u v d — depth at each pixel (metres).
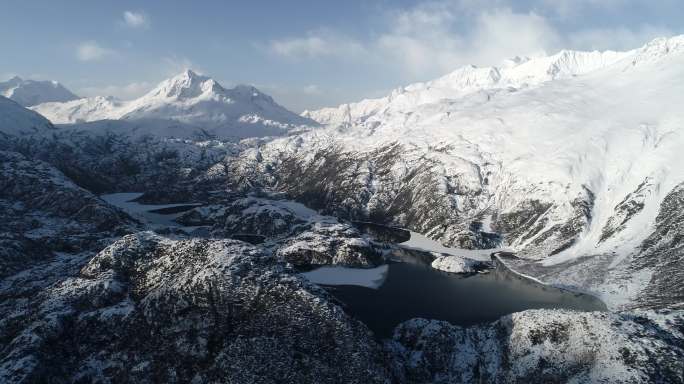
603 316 92.12
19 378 83.12
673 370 77.69
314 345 89.44
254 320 94.25
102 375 89.50
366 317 125.19
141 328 96.38
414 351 101.00
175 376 86.62
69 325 98.75
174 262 112.19
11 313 106.81
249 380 83.19
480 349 98.38
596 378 80.00
